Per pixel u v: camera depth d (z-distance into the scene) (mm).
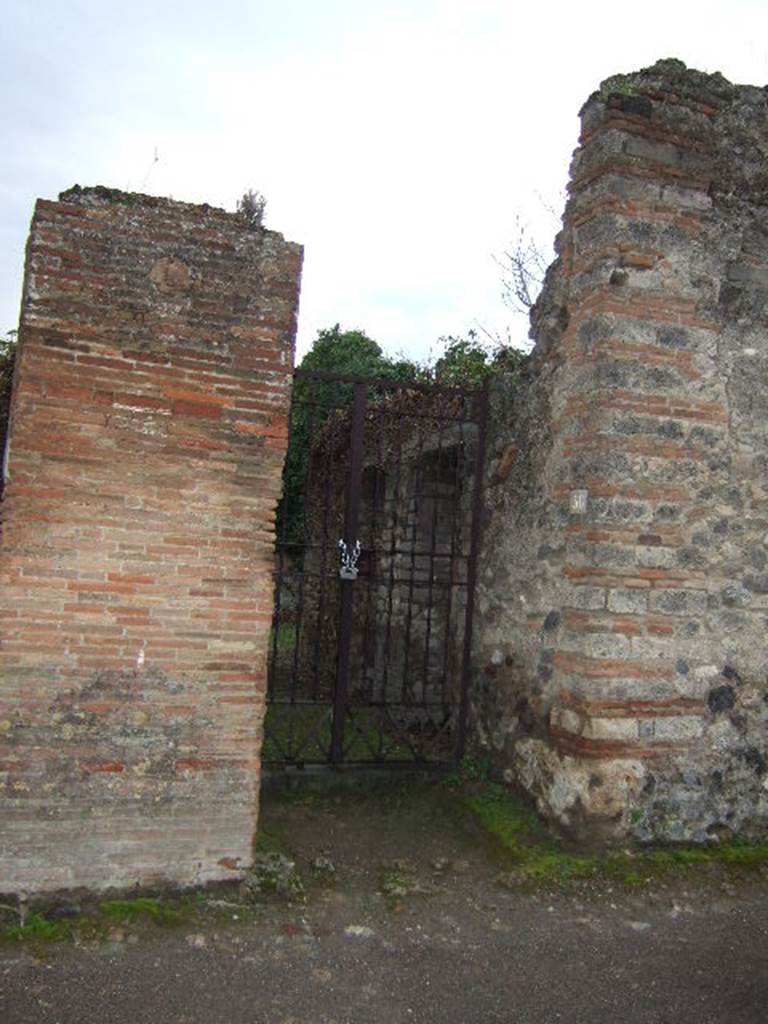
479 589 6625
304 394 11547
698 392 5234
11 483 3984
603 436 5047
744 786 5289
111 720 4113
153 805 4180
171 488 4195
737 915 4559
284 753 6547
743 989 3850
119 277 4141
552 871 4789
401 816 5797
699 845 5148
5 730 3979
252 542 4312
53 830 4047
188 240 4250
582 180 5375
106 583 4098
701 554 5223
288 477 11078
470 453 7082
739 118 5426
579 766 5023
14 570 3982
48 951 3768
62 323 4055
